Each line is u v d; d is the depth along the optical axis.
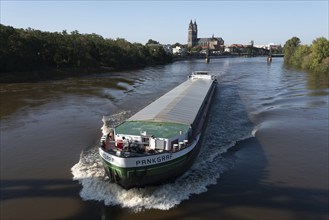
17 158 24.70
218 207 18.17
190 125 22.98
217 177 21.67
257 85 65.56
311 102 46.59
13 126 33.22
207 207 18.12
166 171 19.20
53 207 18.00
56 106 43.09
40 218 17.03
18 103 45.38
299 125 34.25
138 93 53.28
